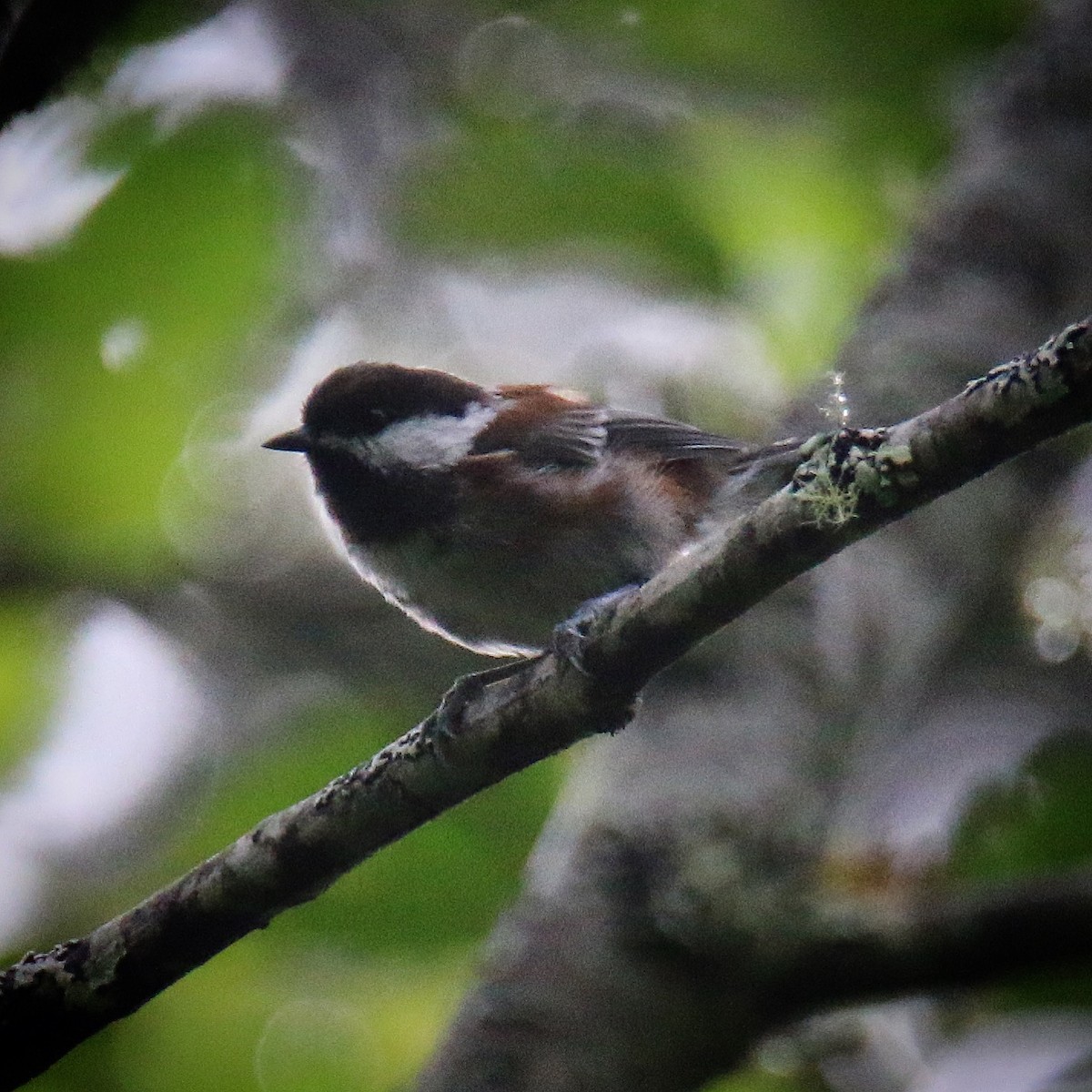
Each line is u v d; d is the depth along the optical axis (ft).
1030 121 37.65
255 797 37.73
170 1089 34.58
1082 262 35.22
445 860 35.70
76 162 34.94
